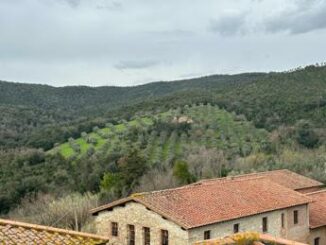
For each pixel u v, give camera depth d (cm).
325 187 5666
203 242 1552
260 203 4084
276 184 4659
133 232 3916
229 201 3988
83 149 9050
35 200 6956
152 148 8869
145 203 3738
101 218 4162
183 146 8781
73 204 5988
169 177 7150
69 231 1377
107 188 7000
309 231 4453
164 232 3675
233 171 7650
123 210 3988
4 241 1289
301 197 4441
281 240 1446
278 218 4153
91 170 7819
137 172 7281
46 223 5841
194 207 3772
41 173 7812
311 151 8788
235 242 1470
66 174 7769
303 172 7538
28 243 1296
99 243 1352
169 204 3762
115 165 7762
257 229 3959
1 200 7000
